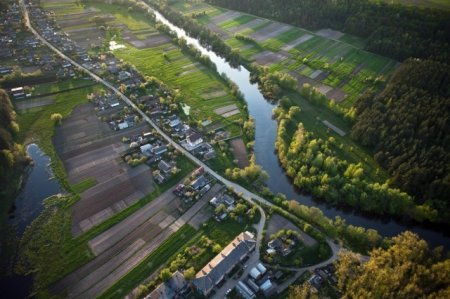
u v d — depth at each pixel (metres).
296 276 157.75
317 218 177.00
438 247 162.12
